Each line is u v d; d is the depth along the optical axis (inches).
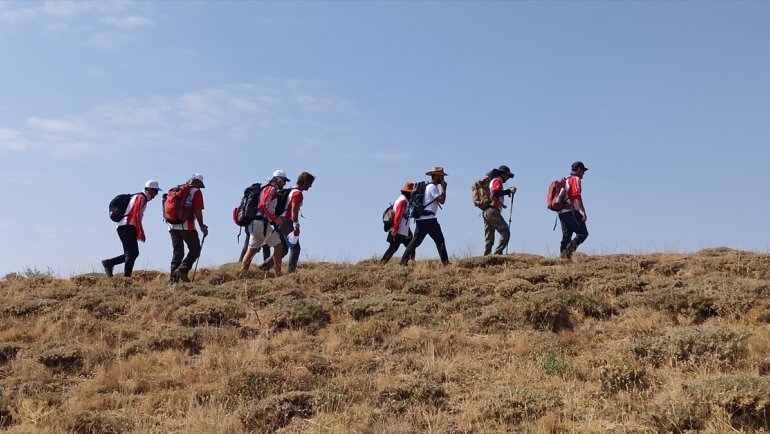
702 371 382.3
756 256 631.2
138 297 574.6
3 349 447.8
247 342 469.1
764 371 386.3
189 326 502.0
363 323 488.1
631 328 464.4
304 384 388.8
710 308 489.4
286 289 572.1
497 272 622.5
